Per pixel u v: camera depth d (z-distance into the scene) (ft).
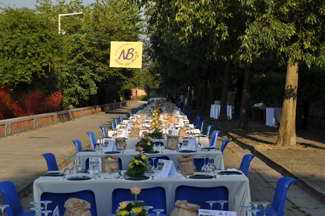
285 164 33.27
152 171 19.13
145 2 53.21
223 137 58.18
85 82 107.86
